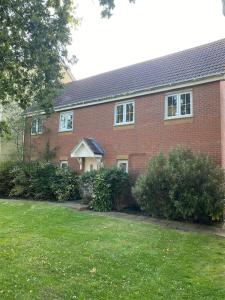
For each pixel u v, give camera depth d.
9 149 26.17
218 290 6.60
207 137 14.70
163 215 13.84
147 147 17.14
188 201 12.60
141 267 7.79
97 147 19.67
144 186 13.78
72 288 6.51
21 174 20.44
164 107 16.58
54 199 19.27
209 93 14.84
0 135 11.59
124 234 10.86
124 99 18.62
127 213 15.20
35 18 8.59
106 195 15.82
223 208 12.48
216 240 10.28
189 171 12.78
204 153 14.21
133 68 21.44
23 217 13.65
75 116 21.95
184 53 19.00
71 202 18.03
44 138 24.09
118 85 20.17
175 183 12.90
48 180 19.39
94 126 20.45
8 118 24.75
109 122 19.47
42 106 10.28
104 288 6.56
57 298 6.07
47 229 11.44
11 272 7.22
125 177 16.50
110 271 7.47
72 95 23.33
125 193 16.55
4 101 10.09
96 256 8.49
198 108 15.17
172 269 7.72
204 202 12.39
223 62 15.34
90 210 15.95
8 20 8.50
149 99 17.39
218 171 12.83
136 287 6.64
